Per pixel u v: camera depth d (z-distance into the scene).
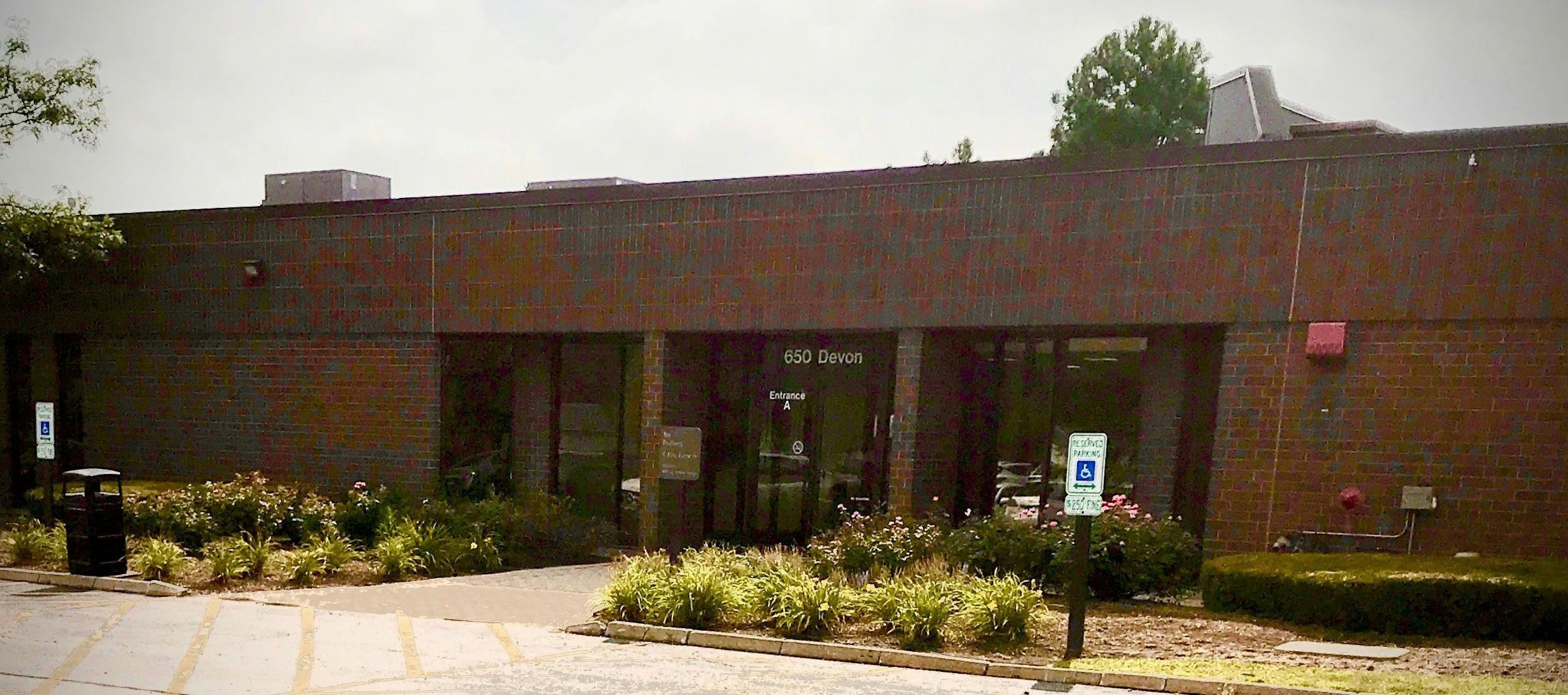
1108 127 28.75
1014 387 12.61
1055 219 11.05
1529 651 7.39
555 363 15.40
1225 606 9.04
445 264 14.55
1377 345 9.65
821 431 13.99
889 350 13.46
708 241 12.97
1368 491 9.68
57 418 17.31
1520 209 9.09
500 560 12.81
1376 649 7.48
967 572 9.82
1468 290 9.27
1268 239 10.05
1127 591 9.74
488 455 15.43
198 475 16.36
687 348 13.93
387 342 15.00
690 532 14.30
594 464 15.27
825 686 6.95
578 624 9.02
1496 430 9.22
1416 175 9.46
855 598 8.96
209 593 10.45
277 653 7.86
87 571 10.70
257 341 15.89
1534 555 9.09
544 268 13.95
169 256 16.31
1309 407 9.91
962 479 12.86
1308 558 9.05
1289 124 16.66
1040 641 8.04
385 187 18.48
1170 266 10.48
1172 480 11.26
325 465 15.45
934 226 11.69
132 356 16.83
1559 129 8.93
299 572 11.25
